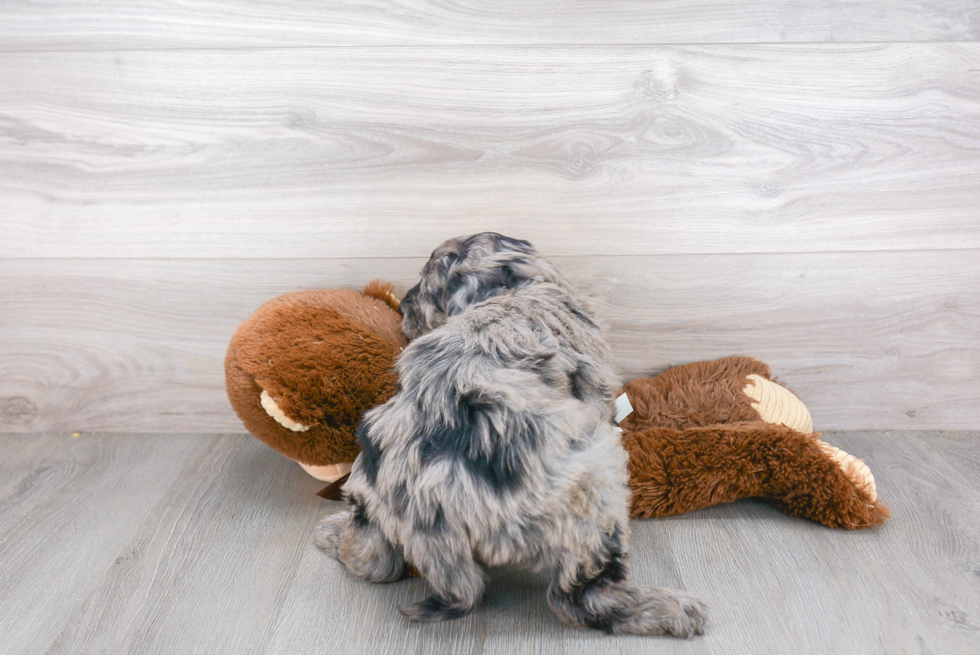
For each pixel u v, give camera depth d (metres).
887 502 1.62
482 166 1.76
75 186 1.81
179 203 1.81
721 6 1.64
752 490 1.58
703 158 1.74
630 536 1.52
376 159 1.76
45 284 1.88
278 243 1.83
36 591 1.39
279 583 1.41
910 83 1.68
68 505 1.66
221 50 1.71
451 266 1.49
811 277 1.82
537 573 1.42
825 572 1.40
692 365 1.85
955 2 1.63
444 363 1.27
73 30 1.71
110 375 1.95
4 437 1.96
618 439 1.40
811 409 1.93
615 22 1.66
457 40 1.68
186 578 1.43
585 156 1.74
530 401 1.23
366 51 1.69
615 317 1.86
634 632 1.25
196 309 1.89
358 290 1.86
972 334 1.84
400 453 1.23
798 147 1.73
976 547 1.46
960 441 1.87
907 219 1.77
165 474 1.80
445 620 1.30
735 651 1.21
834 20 1.65
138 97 1.74
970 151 1.72
